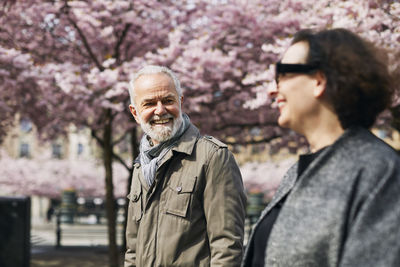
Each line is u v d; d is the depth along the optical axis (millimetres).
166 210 2201
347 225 1041
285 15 9281
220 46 10984
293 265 1086
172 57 9516
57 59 11336
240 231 2172
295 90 1203
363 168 1064
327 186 1095
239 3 10156
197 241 2184
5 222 5207
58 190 35750
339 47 1152
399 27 6469
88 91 8930
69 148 46000
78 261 11391
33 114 11648
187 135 2293
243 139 13305
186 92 10062
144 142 2404
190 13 11648
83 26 10492
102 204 34688
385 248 951
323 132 1193
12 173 34812
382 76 1136
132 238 2369
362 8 6742
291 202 1144
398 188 1008
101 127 11617
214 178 2178
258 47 10328
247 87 10633
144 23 10266
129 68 9453
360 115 1157
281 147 14430
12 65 8984
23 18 10461
